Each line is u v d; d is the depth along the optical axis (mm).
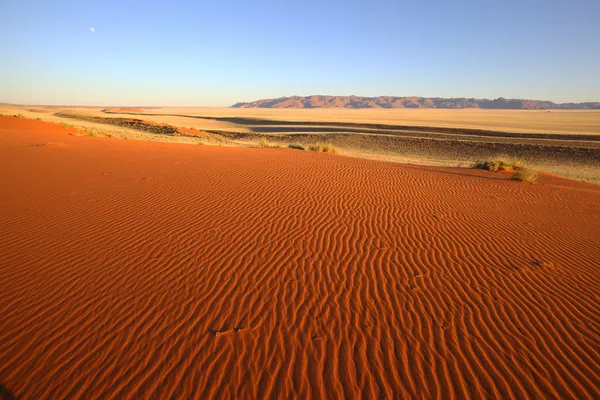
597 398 3529
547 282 5719
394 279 5613
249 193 10148
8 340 3924
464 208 10055
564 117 130250
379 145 47562
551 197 12406
